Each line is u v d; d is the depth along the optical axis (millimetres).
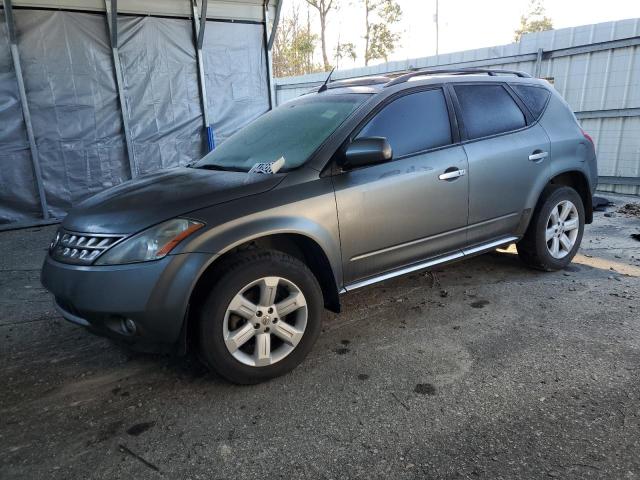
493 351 3273
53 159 7629
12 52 7020
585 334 3451
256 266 2854
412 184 3484
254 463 2338
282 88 15625
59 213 7785
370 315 3922
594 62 8516
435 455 2328
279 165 3172
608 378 2896
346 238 3230
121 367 3277
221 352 2818
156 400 2887
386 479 2195
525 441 2395
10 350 3555
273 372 3002
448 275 4715
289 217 2973
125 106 8023
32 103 7352
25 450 2488
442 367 3105
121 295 2648
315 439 2486
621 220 6758
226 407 2787
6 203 7375
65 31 7438
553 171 4371
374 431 2523
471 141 3877
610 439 2383
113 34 7645
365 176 3301
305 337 3104
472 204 3861
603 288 4273
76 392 3000
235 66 9023
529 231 4465
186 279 2676
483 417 2592
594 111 8656
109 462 2385
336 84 4215
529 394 2775
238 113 9227
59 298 2949
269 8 9078
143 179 3543
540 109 4445
